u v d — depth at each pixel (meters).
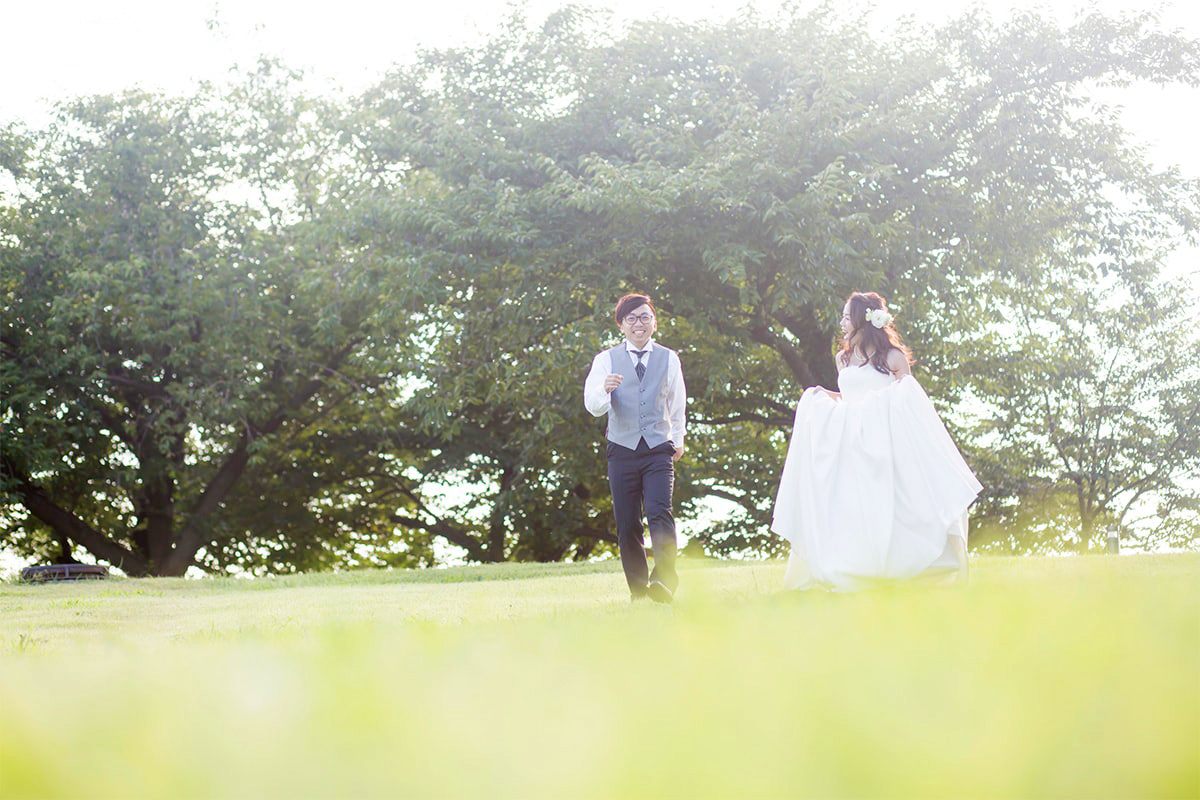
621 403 6.60
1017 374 22.12
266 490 26.38
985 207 19.03
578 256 17.83
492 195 18.02
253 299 22.03
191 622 6.84
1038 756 0.49
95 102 23.36
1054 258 21.02
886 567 5.54
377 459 26.80
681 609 1.46
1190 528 22.80
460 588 8.86
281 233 24.19
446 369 19.09
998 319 22.12
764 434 25.33
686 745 0.55
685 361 20.64
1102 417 22.70
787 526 5.86
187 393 21.72
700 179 16.19
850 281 17.08
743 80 19.41
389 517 27.83
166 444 22.38
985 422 23.23
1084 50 19.16
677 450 6.71
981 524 22.86
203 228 23.42
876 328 5.87
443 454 25.19
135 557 25.02
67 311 21.42
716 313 18.33
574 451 22.44
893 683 0.70
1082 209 19.75
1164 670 0.69
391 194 19.50
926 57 19.14
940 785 0.47
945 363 21.98
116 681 1.03
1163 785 0.46
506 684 0.86
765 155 17.06
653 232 17.58
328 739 0.61
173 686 0.94
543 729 0.60
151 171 22.94
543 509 24.88
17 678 1.15
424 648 1.36
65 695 0.87
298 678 0.93
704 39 19.53
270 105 24.08
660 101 19.05
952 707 0.59
